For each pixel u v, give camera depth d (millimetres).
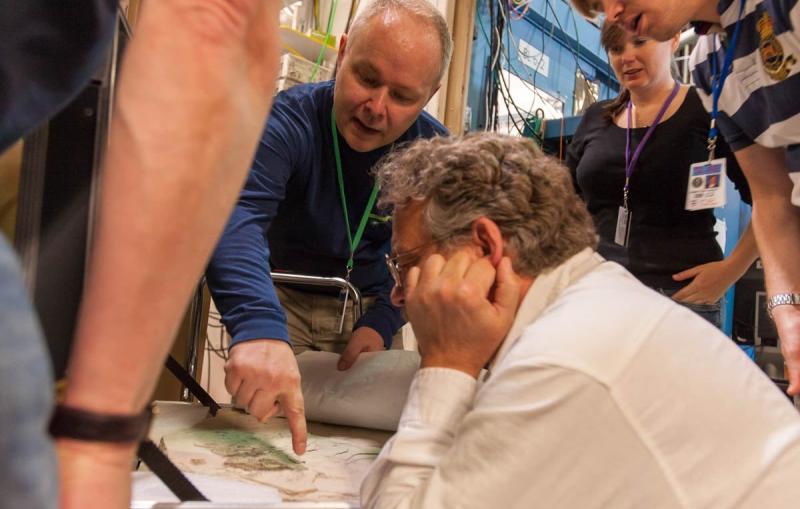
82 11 365
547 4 3463
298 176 1548
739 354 756
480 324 781
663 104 1978
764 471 666
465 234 834
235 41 365
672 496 641
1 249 240
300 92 1577
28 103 370
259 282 1163
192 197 351
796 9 1146
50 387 247
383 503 696
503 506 638
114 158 352
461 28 2703
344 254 1691
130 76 354
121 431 350
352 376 1335
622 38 1959
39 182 449
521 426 636
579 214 874
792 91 1238
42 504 240
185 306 377
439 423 742
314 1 2561
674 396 659
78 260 452
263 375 1027
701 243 1963
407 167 904
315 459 1049
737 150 1556
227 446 1088
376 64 1385
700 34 1420
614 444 637
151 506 587
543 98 3477
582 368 640
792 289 1462
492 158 837
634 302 730
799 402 1492
